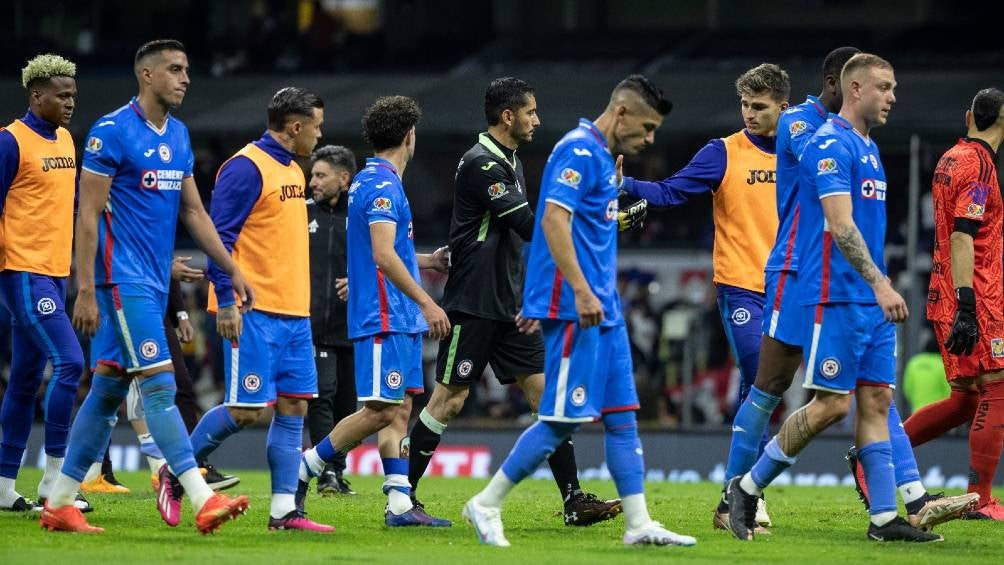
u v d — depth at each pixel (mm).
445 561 20438
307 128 25484
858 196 23859
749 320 28234
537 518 28625
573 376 22328
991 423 30000
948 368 30547
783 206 25328
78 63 94875
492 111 28047
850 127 23969
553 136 74250
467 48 96688
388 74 89375
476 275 27938
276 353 25078
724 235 28672
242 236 25047
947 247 30266
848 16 93125
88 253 22953
